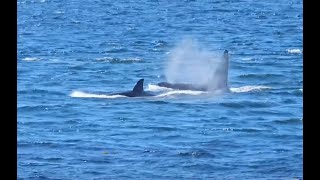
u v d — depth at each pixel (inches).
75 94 5128.0
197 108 4608.8
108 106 4648.1
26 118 4286.4
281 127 4055.1
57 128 3996.1
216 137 3767.2
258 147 3543.3
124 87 5629.9
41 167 3159.5
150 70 6752.0
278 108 4660.4
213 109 4589.1
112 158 3312.0
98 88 5531.5
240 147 3538.4
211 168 3166.8
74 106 4655.5
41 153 3395.7
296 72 6299.2
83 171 3107.8
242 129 3981.3
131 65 7007.9
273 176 3053.6
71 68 6619.1
